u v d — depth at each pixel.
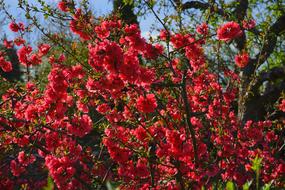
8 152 6.95
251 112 13.63
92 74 5.05
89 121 5.72
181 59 6.88
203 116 8.13
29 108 5.85
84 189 6.98
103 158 8.16
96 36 5.66
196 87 7.19
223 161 7.28
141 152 5.60
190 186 6.16
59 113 5.58
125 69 4.29
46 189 3.26
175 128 6.17
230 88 9.30
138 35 4.95
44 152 6.35
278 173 7.76
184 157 5.57
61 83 5.09
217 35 5.39
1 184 7.06
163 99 6.32
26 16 5.88
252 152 7.97
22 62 7.73
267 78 13.70
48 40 6.59
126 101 6.16
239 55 7.65
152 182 6.15
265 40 9.15
